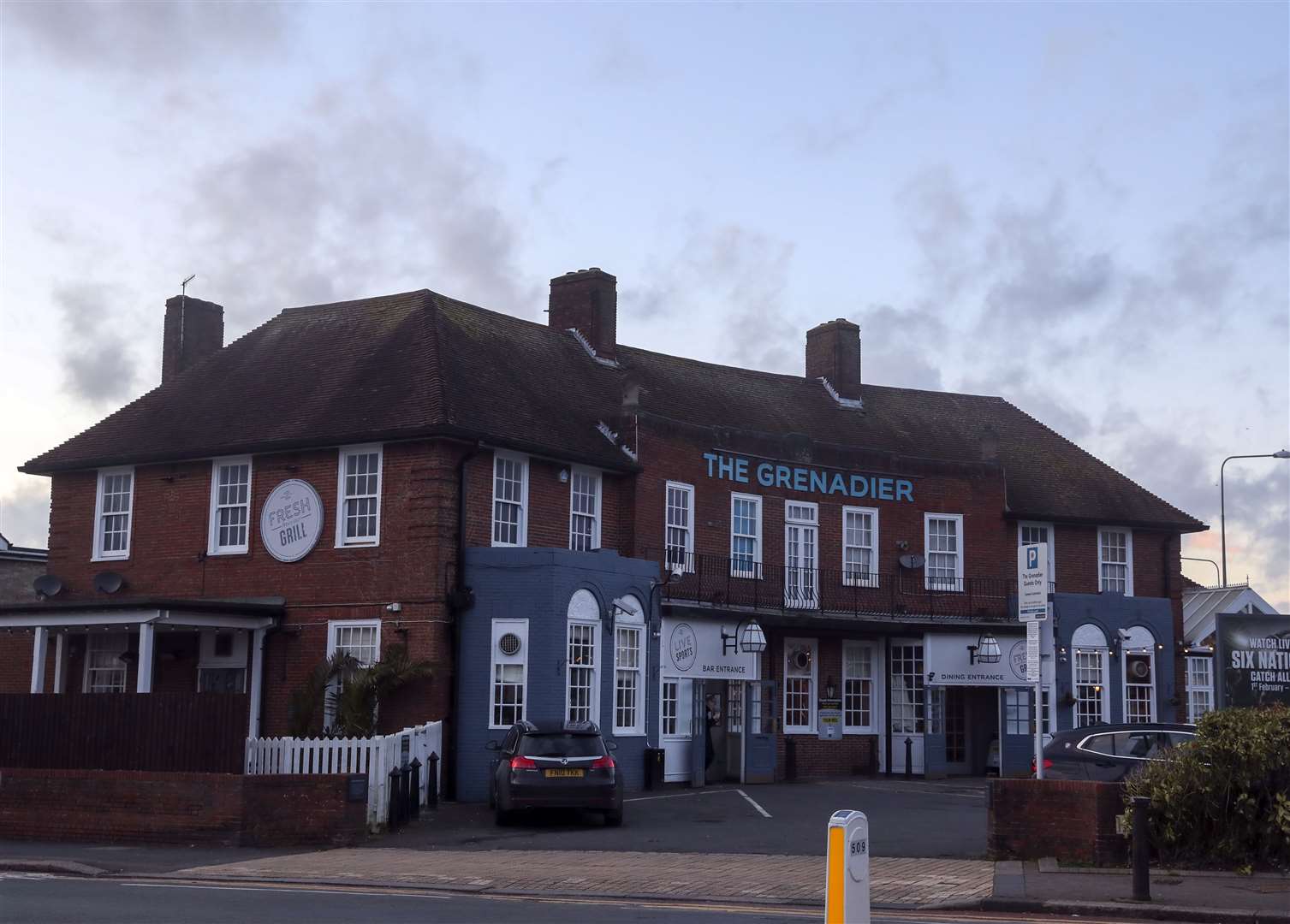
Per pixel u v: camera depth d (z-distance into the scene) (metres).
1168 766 15.76
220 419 29.19
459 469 26.11
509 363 30.14
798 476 33.16
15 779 20.25
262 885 15.24
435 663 25.03
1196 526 37.47
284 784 19.08
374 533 26.25
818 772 32.50
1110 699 34.72
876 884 14.54
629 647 27.45
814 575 33.00
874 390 38.88
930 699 33.34
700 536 31.00
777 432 33.91
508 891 14.59
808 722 32.69
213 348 33.66
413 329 29.25
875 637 33.81
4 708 20.78
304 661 26.48
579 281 34.12
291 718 25.14
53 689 29.77
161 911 12.69
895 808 23.89
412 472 25.98
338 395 27.91
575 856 17.44
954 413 39.31
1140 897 13.23
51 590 29.81
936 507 34.97
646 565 28.02
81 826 19.80
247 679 27.42
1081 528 36.56
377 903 13.58
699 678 29.44
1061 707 34.16
